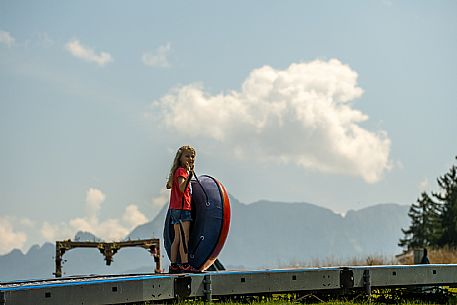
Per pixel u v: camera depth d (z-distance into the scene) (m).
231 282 26.66
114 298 23.19
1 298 20.17
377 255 62.44
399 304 29.34
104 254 55.91
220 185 28.67
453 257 65.75
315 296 29.56
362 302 28.92
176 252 28.27
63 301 21.73
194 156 28.45
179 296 25.17
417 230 134.38
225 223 28.19
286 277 27.84
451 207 116.69
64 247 55.53
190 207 28.27
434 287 33.28
